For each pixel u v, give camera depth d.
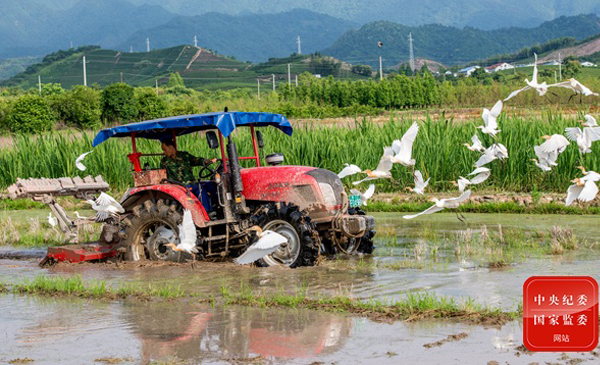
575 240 10.22
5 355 5.85
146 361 5.59
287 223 9.39
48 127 36.22
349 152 17.64
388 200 16.14
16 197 11.01
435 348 5.68
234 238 9.73
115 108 41.00
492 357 5.43
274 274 8.80
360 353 5.61
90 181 11.75
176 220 9.60
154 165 18.59
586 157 15.75
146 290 8.11
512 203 14.77
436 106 63.69
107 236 10.19
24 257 10.95
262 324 6.54
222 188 9.62
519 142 16.36
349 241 10.12
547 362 5.31
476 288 7.68
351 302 7.11
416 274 8.55
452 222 13.33
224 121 9.32
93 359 5.68
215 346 5.91
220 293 7.84
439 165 16.89
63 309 7.38
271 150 17.86
